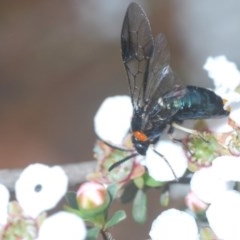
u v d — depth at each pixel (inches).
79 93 10.6
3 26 11.1
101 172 5.6
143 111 5.5
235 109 5.5
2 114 10.5
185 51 10.2
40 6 11.2
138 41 5.5
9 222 5.2
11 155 10.2
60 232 5.0
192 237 5.2
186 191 6.0
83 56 10.9
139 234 8.5
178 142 5.5
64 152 10.2
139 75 5.5
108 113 5.7
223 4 10.4
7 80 10.8
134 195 5.6
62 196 5.3
